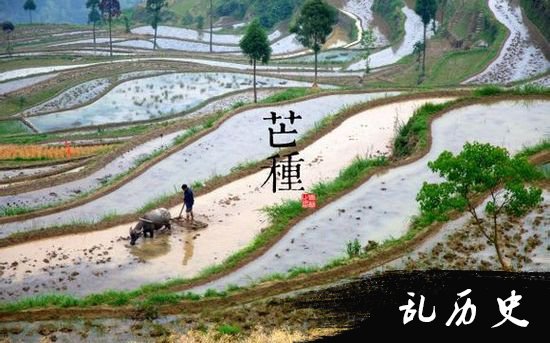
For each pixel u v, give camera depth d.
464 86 58.78
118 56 106.12
